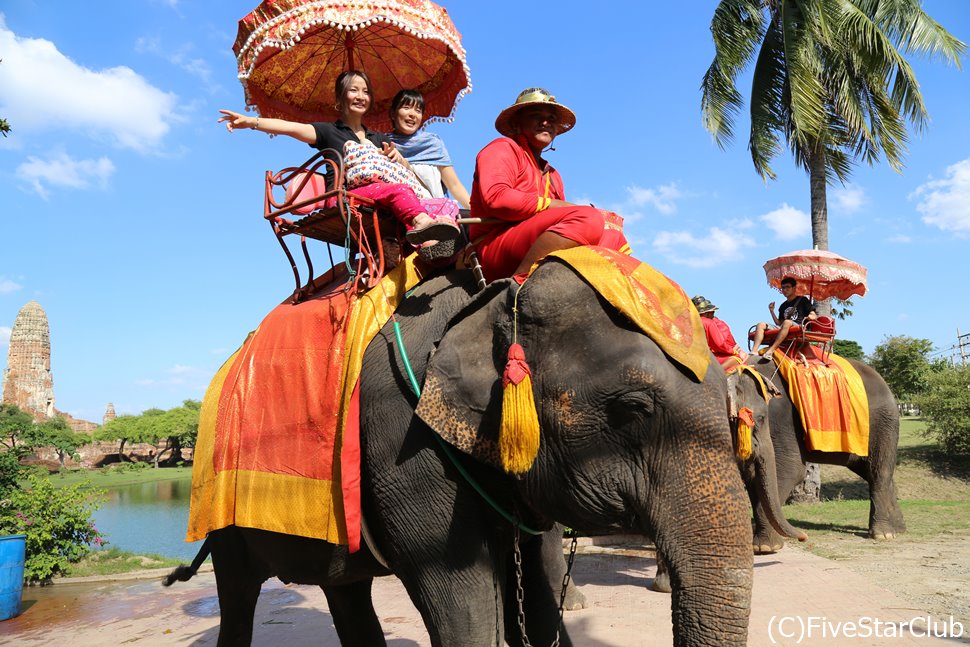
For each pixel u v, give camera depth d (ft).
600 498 7.64
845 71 46.11
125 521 72.18
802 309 31.30
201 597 25.41
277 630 19.17
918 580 21.49
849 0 47.42
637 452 7.44
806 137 46.70
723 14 48.80
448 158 14.67
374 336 10.18
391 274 10.75
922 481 46.93
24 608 25.63
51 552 32.30
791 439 29.89
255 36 12.40
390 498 9.34
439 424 8.54
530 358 8.09
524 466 7.71
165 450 257.55
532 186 10.03
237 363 12.07
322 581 11.06
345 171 11.76
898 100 46.44
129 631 20.77
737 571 6.84
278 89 15.06
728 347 19.65
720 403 7.50
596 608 19.19
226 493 11.12
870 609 17.97
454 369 8.64
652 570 25.02
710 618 6.72
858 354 136.87
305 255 12.09
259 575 12.86
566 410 7.70
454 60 14.79
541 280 8.29
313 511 10.05
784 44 45.42
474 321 8.89
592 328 7.84
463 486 9.02
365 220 11.18
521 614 8.91
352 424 9.76
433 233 9.46
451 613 8.87
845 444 29.58
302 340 11.04
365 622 13.38
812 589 20.40
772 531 27.35
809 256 31.68
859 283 31.91
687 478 7.16
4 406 181.16
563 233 8.95
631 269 8.20
